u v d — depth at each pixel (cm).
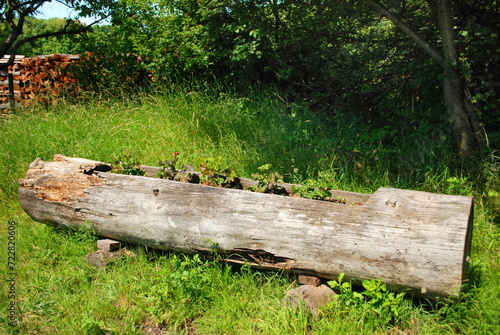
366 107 560
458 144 408
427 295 215
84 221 310
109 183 299
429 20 439
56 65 779
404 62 500
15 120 629
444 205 216
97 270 297
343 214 229
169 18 718
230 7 644
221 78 703
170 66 708
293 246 237
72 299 268
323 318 226
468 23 412
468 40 387
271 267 253
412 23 461
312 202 239
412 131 482
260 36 607
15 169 477
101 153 499
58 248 329
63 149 509
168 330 238
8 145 518
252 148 480
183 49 686
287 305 235
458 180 361
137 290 272
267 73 696
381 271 218
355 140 486
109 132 542
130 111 611
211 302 253
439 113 461
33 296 274
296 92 671
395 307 219
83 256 314
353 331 218
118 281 281
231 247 255
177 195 273
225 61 670
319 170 414
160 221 274
